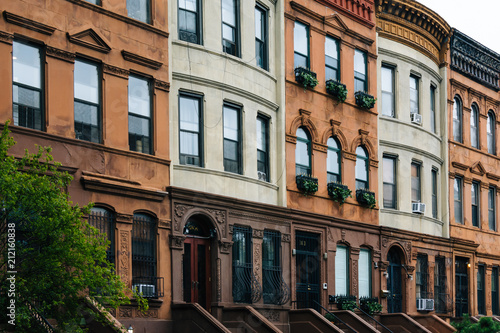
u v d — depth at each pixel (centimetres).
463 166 3509
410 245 3061
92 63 1938
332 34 2792
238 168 2331
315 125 2658
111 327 1706
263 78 2455
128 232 1947
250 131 2364
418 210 3097
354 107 2864
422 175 3191
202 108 2214
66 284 1419
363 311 2688
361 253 2833
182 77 2164
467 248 3462
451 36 3453
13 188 1356
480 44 3641
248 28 2409
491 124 3856
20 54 1777
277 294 2388
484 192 3706
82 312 1625
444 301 3231
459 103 3575
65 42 1858
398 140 3058
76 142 1844
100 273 1456
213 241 2211
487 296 3641
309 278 2572
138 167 1997
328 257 2634
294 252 2484
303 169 2609
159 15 2119
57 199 1414
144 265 1998
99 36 1934
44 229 1392
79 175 1842
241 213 2291
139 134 2034
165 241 2048
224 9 2339
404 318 2775
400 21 3127
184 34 2211
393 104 3102
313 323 2358
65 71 1855
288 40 2589
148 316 1969
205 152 2202
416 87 3247
